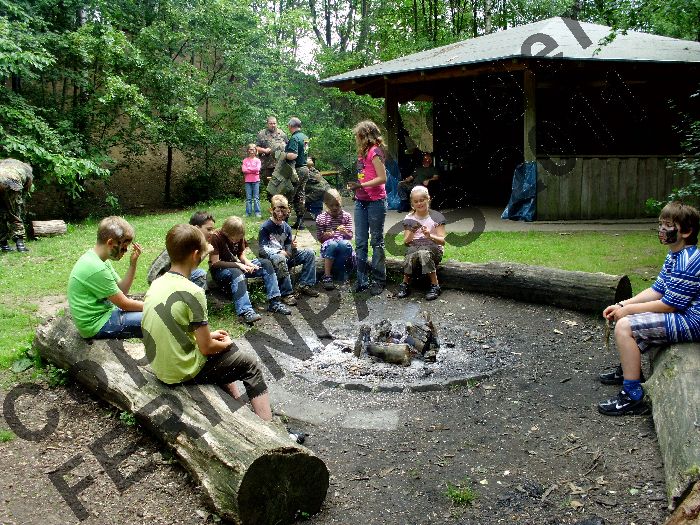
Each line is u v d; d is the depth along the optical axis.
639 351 4.12
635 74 12.34
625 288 6.15
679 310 4.06
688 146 8.70
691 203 11.08
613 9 8.73
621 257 8.44
